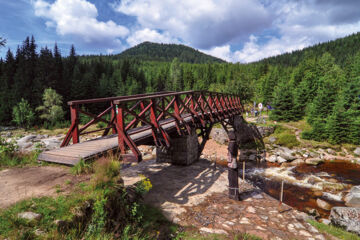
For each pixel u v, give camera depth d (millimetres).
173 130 8820
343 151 18578
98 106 50406
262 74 70562
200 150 13320
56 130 35594
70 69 67250
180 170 11477
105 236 3125
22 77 46219
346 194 10656
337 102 21828
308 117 24016
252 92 41969
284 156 17312
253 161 17312
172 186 9164
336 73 38688
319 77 31734
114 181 4113
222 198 8078
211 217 6535
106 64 90188
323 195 10641
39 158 5168
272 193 10906
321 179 12805
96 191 3727
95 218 3234
